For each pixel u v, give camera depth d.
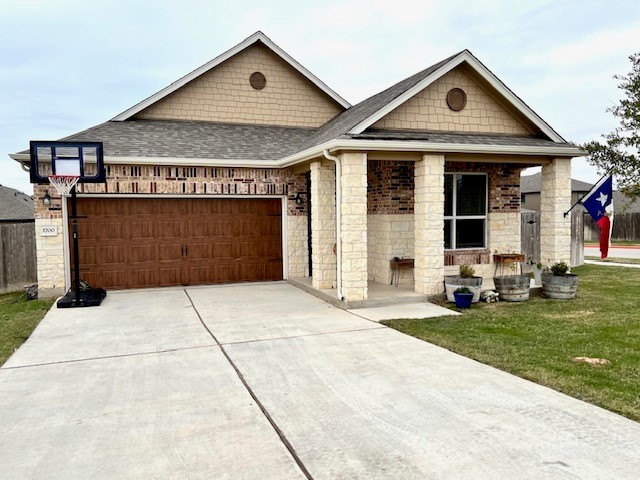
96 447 3.99
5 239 13.06
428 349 6.67
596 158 15.70
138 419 4.53
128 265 12.00
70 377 5.77
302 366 6.01
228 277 12.81
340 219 9.68
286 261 13.16
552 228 11.25
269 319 8.66
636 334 7.33
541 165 11.52
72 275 11.63
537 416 4.43
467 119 11.09
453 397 4.92
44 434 4.26
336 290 10.75
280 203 13.18
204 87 14.81
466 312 9.09
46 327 8.32
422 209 10.16
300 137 14.53
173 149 12.34
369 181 12.26
